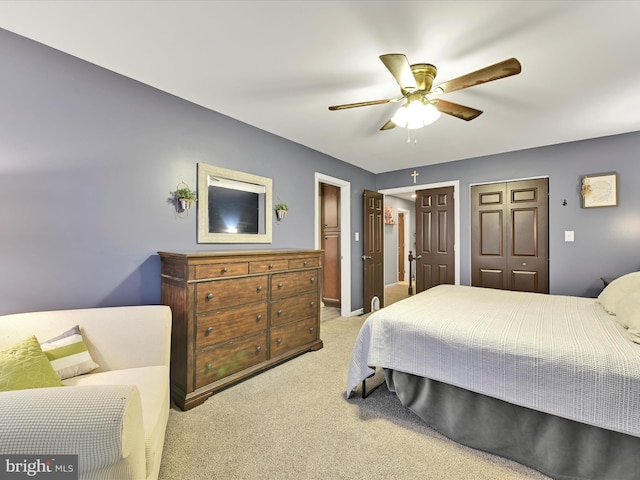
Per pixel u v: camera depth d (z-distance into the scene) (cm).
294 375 248
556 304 232
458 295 269
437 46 176
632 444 127
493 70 159
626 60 188
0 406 66
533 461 147
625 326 162
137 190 221
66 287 191
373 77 213
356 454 155
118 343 168
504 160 393
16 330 152
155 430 115
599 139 331
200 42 177
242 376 232
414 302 238
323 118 284
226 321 222
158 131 232
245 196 297
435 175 453
